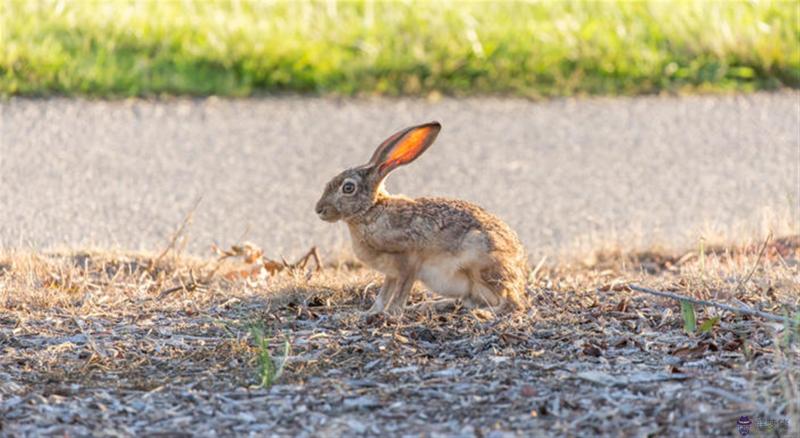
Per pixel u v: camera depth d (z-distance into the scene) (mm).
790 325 8750
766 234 12547
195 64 21109
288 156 17578
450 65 21406
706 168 17219
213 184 16234
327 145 18141
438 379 8016
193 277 11281
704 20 23250
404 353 8586
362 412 7488
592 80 21516
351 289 10438
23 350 8797
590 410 7398
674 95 21125
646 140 18625
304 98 20609
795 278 10406
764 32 22719
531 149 18125
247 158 17469
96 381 8125
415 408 7527
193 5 23734
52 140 17938
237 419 7422
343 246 12914
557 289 10523
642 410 7355
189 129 18766
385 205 9641
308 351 8695
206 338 9078
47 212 14742
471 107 20297
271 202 15500
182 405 7660
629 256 12789
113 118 19109
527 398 7609
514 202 15656
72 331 9289
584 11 23953
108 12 22578
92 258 11914
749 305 9578
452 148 18094
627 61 21875
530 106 20438
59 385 8039
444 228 9523
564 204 15586
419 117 19688
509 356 8461
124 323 9516
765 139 18609
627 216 15031
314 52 21547
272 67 21141
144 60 20953
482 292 9633
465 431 7145
